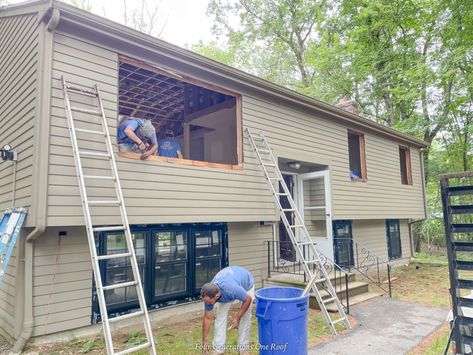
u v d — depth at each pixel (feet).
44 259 14.90
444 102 47.26
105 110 15.17
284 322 11.32
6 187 16.67
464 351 8.87
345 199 28.35
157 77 23.73
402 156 38.83
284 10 62.34
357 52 52.03
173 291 19.39
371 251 34.27
